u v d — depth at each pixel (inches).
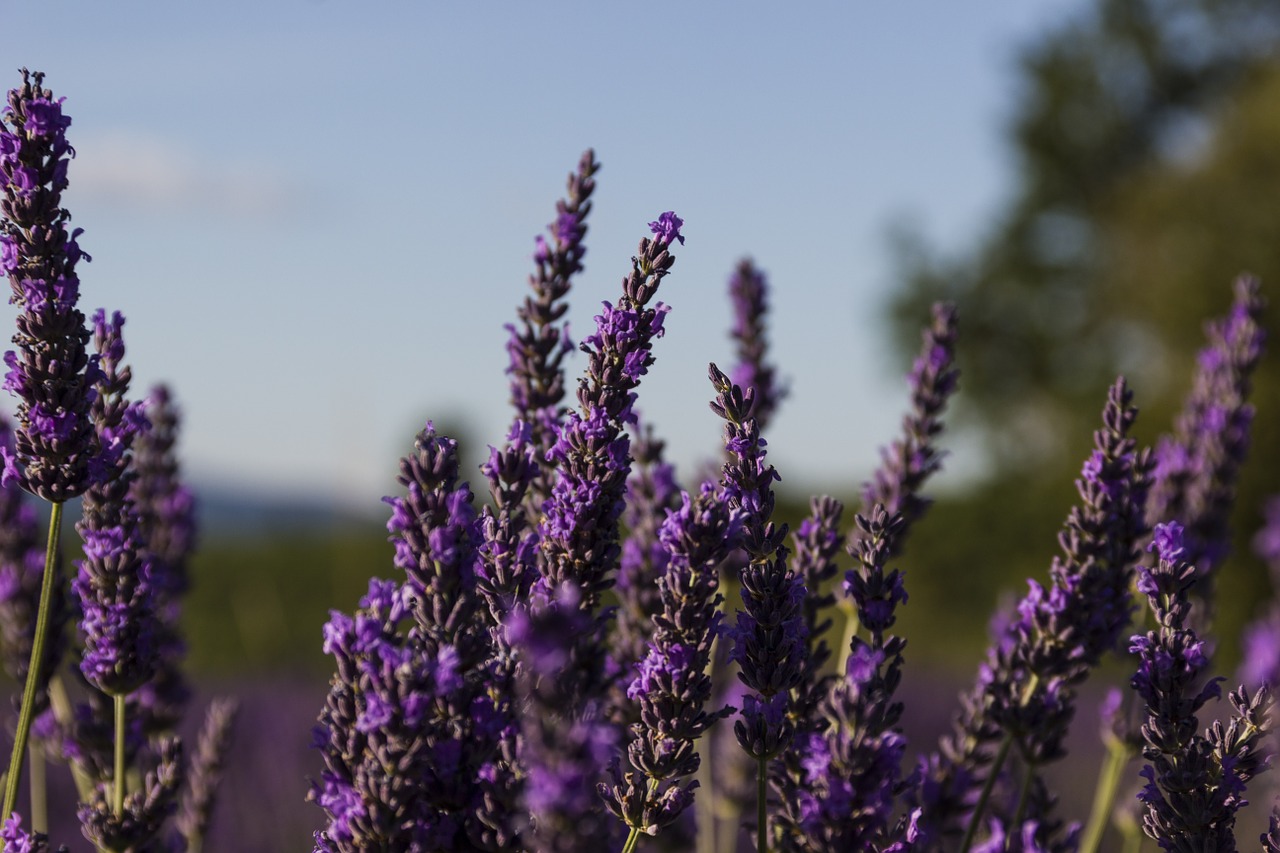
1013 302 1664.6
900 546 113.5
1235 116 1354.6
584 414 72.6
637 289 72.6
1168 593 74.5
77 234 78.7
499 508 73.5
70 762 102.7
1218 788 71.8
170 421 133.7
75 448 78.7
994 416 1669.5
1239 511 884.0
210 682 399.5
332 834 59.4
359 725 57.9
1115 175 1696.6
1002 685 87.0
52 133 77.7
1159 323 1224.2
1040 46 1739.7
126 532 85.0
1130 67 1697.8
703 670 69.4
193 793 124.6
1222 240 1180.5
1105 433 88.0
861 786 61.8
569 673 47.6
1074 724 302.8
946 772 96.9
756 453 72.7
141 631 84.8
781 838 76.2
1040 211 1692.9
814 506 94.4
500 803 58.4
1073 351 1630.2
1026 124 1721.2
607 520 71.3
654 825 68.5
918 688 354.9
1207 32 1692.9
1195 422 145.8
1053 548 1039.6
